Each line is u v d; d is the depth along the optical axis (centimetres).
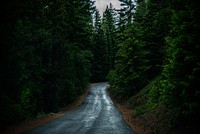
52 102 3009
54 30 3003
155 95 2222
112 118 2267
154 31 3350
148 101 2495
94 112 2783
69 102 3741
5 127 1630
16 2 1488
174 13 1191
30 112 2352
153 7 3334
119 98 4116
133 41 3550
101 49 8306
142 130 1670
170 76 1168
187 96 1065
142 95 3080
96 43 8281
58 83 3162
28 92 2086
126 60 3591
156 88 2270
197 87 1058
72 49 3416
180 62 1138
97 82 8219
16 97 1823
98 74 8288
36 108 2633
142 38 3578
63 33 3106
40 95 2762
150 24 3359
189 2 1150
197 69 1047
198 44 1089
